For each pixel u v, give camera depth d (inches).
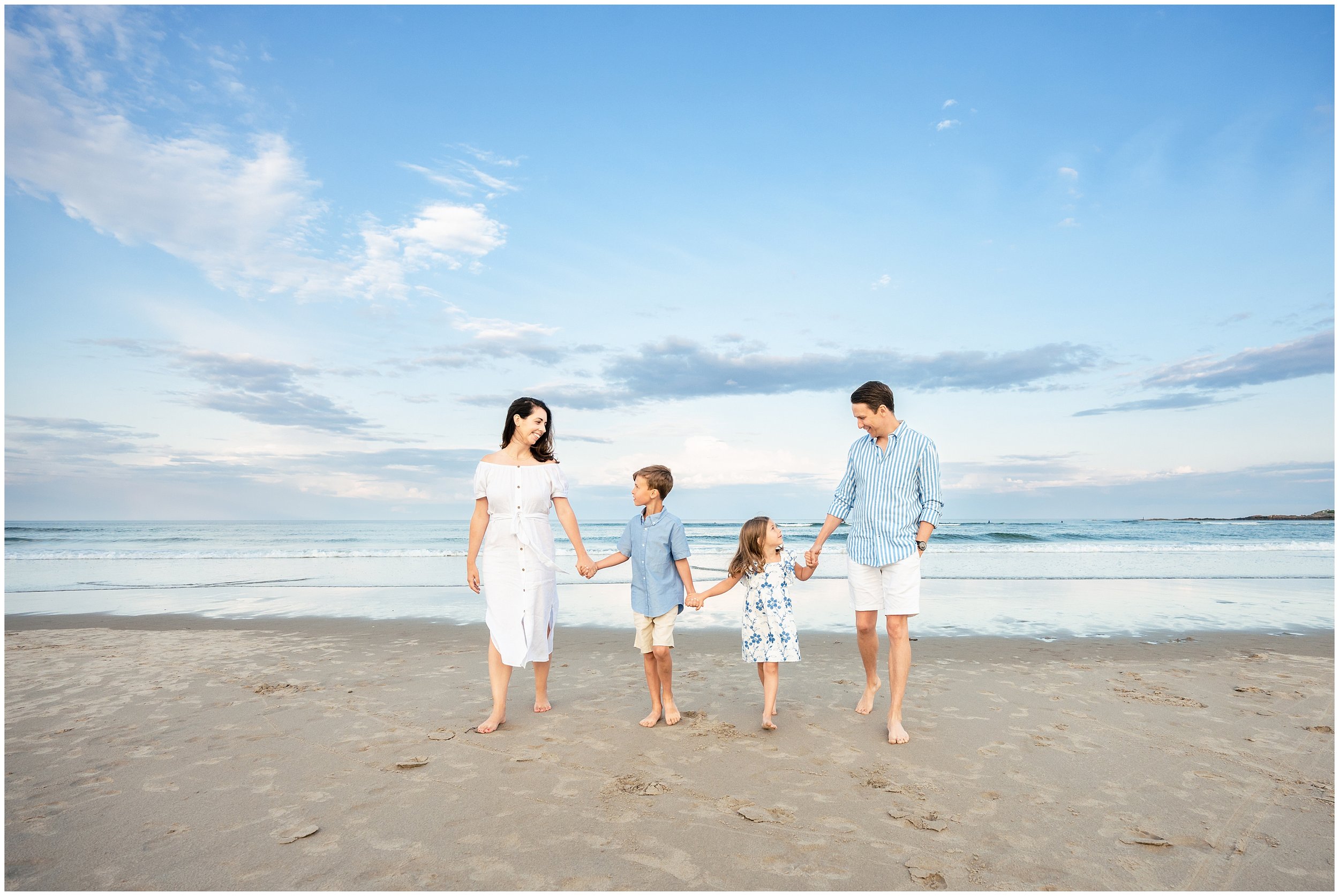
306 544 1129.4
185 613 347.3
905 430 154.6
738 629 287.6
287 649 253.1
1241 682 197.5
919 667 218.4
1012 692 185.8
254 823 108.7
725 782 124.0
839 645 255.0
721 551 870.4
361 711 170.7
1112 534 1170.6
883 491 153.0
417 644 263.3
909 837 103.1
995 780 124.6
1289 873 92.5
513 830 106.1
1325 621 303.9
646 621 158.7
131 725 159.6
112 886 90.3
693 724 158.9
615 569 554.9
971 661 226.4
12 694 189.2
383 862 96.5
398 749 142.6
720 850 99.4
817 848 99.9
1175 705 172.9
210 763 135.3
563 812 111.9
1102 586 438.3
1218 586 435.2
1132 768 130.3
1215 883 90.1
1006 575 509.0
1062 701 177.5
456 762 135.3
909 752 139.1
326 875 92.9
